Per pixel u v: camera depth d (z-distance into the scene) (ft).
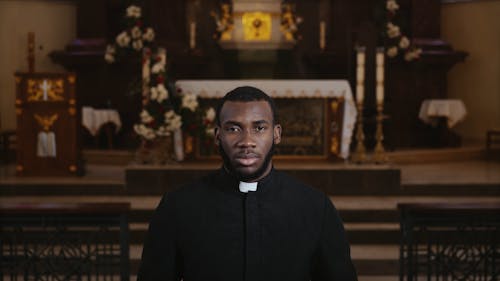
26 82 28.04
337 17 41.60
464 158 36.96
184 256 6.95
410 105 39.68
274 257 6.86
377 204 25.04
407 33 41.14
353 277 7.13
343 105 29.27
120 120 39.09
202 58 40.70
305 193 7.16
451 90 43.45
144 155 28.02
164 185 26.76
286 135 29.60
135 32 36.94
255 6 35.37
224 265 6.82
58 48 41.57
